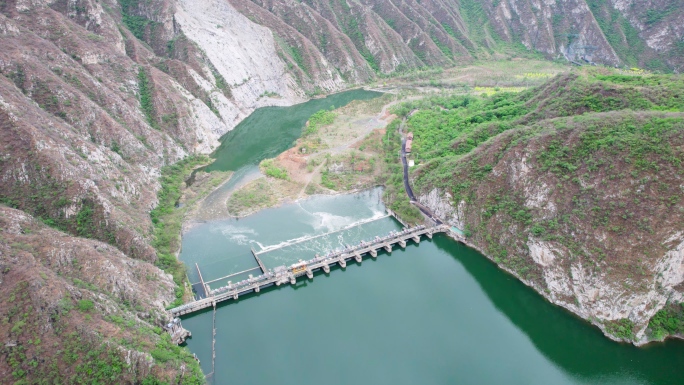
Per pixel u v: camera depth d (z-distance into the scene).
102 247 83.81
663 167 81.88
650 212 79.50
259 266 100.75
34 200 91.81
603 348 78.25
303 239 110.75
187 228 115.69
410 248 109.12
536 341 81.12
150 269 87.38
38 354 60.50
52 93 120.75
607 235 81.19
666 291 77.81
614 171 85.81
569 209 88.12
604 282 79.25
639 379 72.88
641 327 76.75
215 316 87.56
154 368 65.50
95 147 114.06
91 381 61.16
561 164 93.38
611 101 109.50
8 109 98.00
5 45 122.25
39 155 94.81
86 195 94.12
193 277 97.56
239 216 121.38
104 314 69.19
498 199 102.25
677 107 99.50
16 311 61.84
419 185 123.12
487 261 100.69
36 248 74.06
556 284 86.56
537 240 90.19
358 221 119.12
